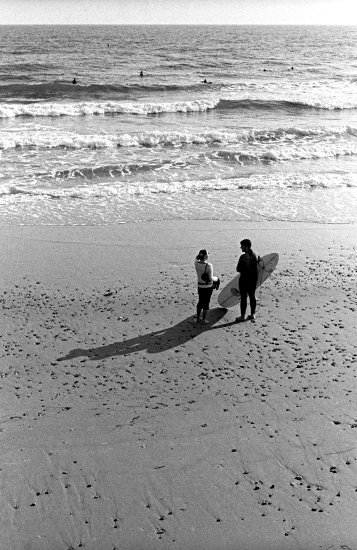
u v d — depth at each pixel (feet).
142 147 87.15
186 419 28.25
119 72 202.90
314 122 111.14
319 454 25.72
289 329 37.17
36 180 69.05
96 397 30.09
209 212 59.88
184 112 120.98
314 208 61.62
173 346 35.12
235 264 47.37
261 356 33.96
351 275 45.60
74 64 231.71
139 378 31.78
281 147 87.97
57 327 37.32
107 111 117.60
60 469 24.85
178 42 443.73
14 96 139.64
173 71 212.43
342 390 30.55
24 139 86.58
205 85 158.20
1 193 63.77
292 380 31.50
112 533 21.57
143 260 48.14
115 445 26.37
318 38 582.76
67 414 28.66
